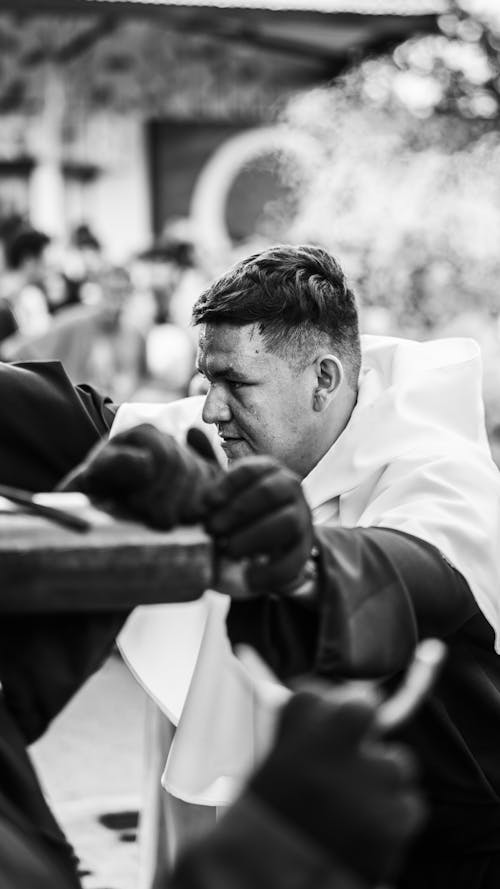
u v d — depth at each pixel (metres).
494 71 8.10
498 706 1.98
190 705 2.31
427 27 8.18
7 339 6.84
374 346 2.33
